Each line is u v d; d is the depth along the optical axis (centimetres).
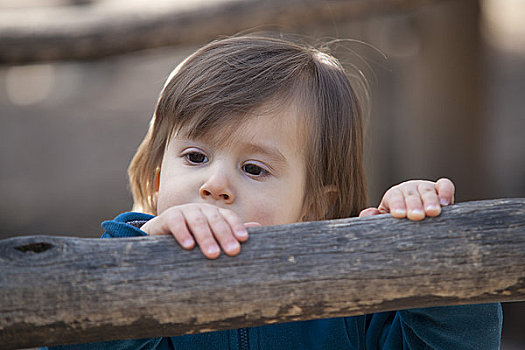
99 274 149
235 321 153
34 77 1538
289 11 516
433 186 173
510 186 1223
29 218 1191
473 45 934
